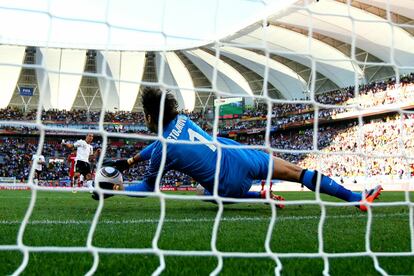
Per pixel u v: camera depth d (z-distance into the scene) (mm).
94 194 6816
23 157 40219
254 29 36781
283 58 43750
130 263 2498
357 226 4805
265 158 6004
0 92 47812
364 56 40125
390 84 36406
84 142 14969
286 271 2348
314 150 2994
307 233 4102
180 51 45062
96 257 2039
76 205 8477
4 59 43688
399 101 32844
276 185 32438
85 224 4832
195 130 5953
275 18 34469
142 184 6617
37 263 2473
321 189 6109
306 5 3193
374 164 29359
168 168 6172
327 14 3236
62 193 15414
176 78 48719
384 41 36250
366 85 39188
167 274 2240
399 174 26438
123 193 2357
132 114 47688
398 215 6289
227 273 2275
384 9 32781
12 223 4898
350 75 41656
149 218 5637
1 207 7922
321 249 2445
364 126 35375
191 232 4117
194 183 35531
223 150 5961
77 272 2266
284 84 46875
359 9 33594
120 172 7020
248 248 3131
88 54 44469
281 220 5465
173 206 8055
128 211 6887
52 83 46719
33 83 47844
